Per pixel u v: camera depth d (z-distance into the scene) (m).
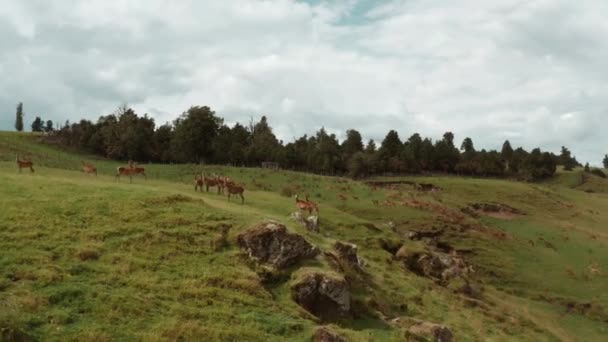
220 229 34.84
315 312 30.47
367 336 28.33
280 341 24.64
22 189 36.94
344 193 87.25
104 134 124.25
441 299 45.56
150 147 126.88
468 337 38.06
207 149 126.56
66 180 43.38
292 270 32.72
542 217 102.38
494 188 122.06
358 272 40.94
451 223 79.00
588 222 106.12
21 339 20.12
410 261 53.53
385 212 79.00
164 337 22.59
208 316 25.31
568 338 49.53
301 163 145.25
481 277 65.25
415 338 30.12
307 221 47.47
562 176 196.00
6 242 28.00
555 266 71.88
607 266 74.00
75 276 26.02
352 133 184.50
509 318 47.69
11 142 106.94
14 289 23.67
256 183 88.56
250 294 28.73
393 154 166.38
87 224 32.38
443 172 174.75
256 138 153.88
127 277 27.09
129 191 39.69
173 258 30.41
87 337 21.31
